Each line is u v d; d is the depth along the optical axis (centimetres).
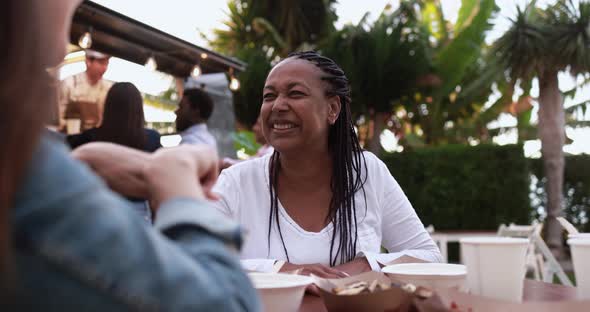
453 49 1262
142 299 44
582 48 996
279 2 1428
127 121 285
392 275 118
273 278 113
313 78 170
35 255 41
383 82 1254
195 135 428
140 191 64
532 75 1070
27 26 42
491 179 1056
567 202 1155
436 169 1079
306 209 174
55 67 50
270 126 172
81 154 64
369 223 177
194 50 556
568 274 697
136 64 536
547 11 1050
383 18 1270
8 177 40
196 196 55
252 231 172
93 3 439
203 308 47
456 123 1521
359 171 179
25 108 41
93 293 42
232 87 648
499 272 110
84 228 42
